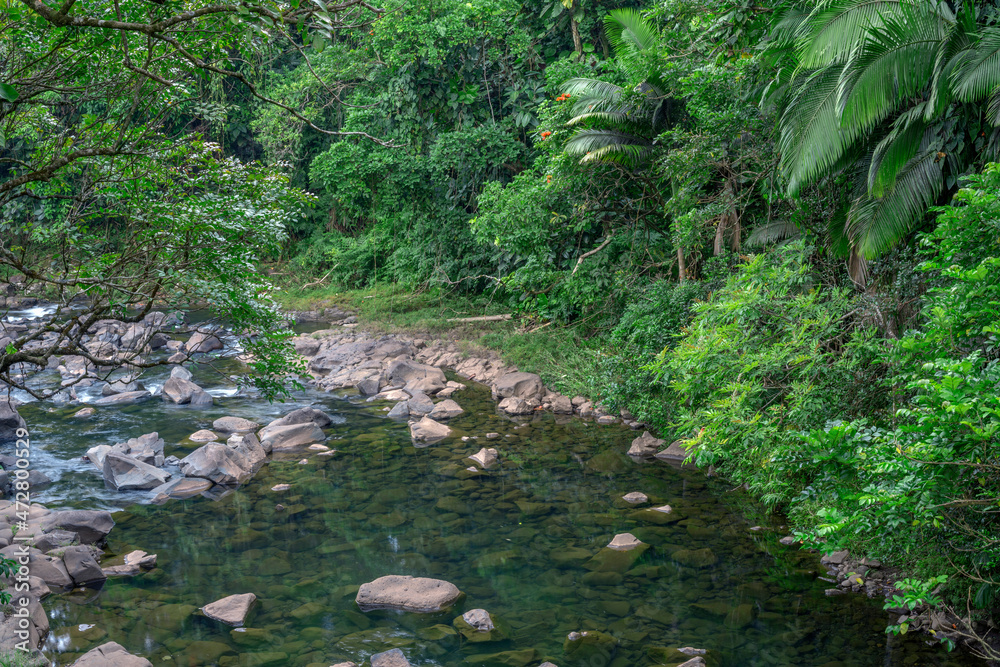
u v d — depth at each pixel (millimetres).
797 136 7012
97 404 11938
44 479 8508
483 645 5238
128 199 3982
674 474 8914
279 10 2814
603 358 12250
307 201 4629
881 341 6961
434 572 6434
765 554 6676
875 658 4965
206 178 4121
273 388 5113
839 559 6426
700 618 5578
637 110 12250
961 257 4984
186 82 4023
